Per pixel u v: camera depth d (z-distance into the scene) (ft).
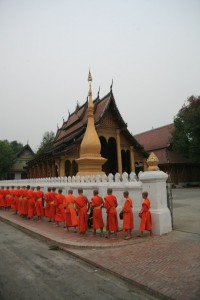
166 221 34.35
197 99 138.62
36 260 27.50
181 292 18.19
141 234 33.09
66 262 26.73
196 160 135.03
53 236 36.11
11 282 21.52
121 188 38.68
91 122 56.39
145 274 21.67
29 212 51.60
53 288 20.26
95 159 53.47
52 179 59.52
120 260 25.46
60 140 107.96
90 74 57.88
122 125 86.53
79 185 46.62
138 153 93.61
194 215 46.93
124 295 18.95
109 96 84.43
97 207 35.35
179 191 115.55
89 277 22.49
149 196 34.83
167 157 148.46
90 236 35.14
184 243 29.37
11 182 86.58
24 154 209.05
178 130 141.90
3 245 34.19
